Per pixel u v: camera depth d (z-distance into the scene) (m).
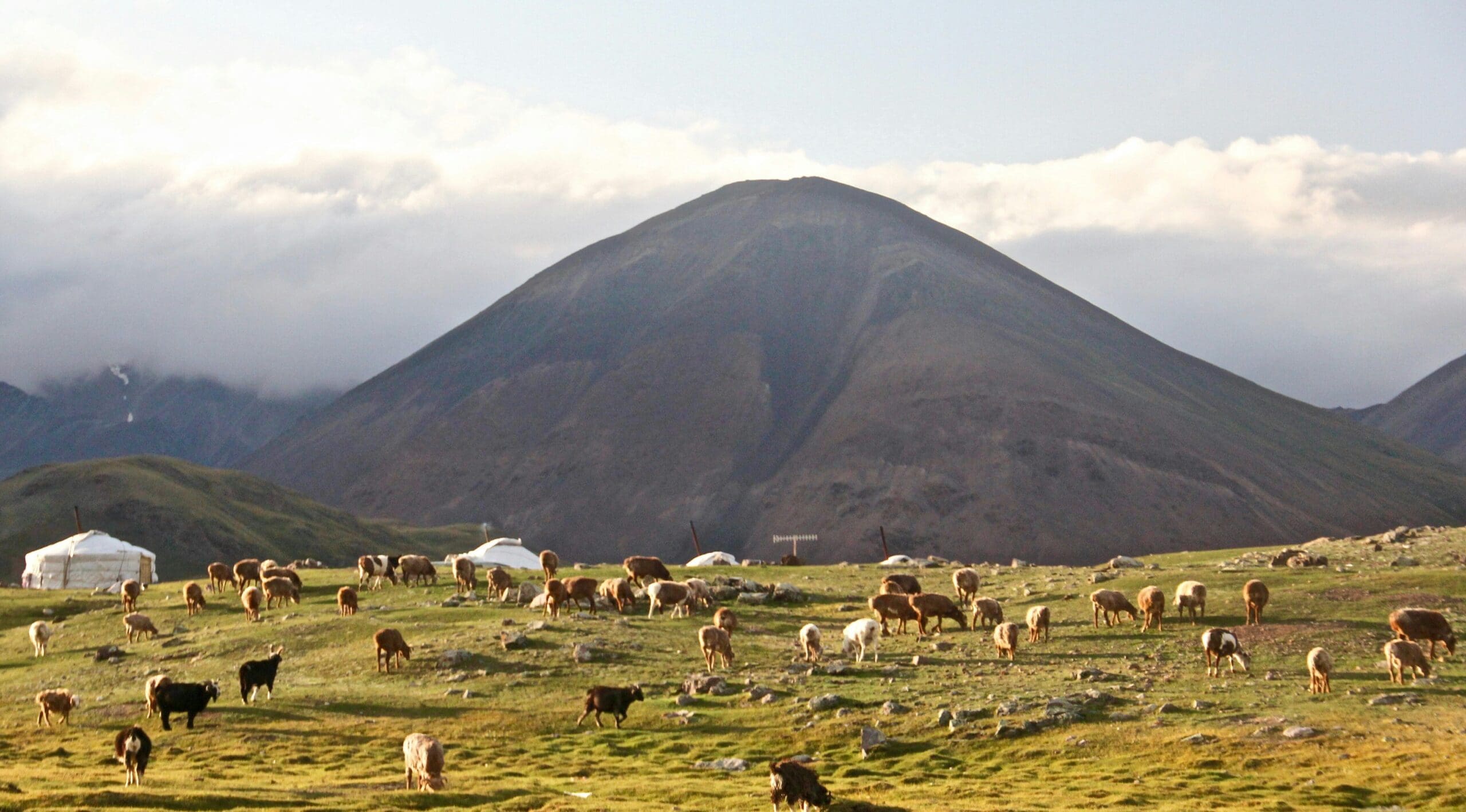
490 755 42.06
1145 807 32.44
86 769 39.16
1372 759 35.62
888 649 57.06
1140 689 46.22
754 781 37.72
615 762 41.06
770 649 58.09
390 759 41.66
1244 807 32.12
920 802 33.81
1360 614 57.81
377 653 55.53
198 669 57.66
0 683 58.25
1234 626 57.47
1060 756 38.97
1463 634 52.62
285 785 36.75
